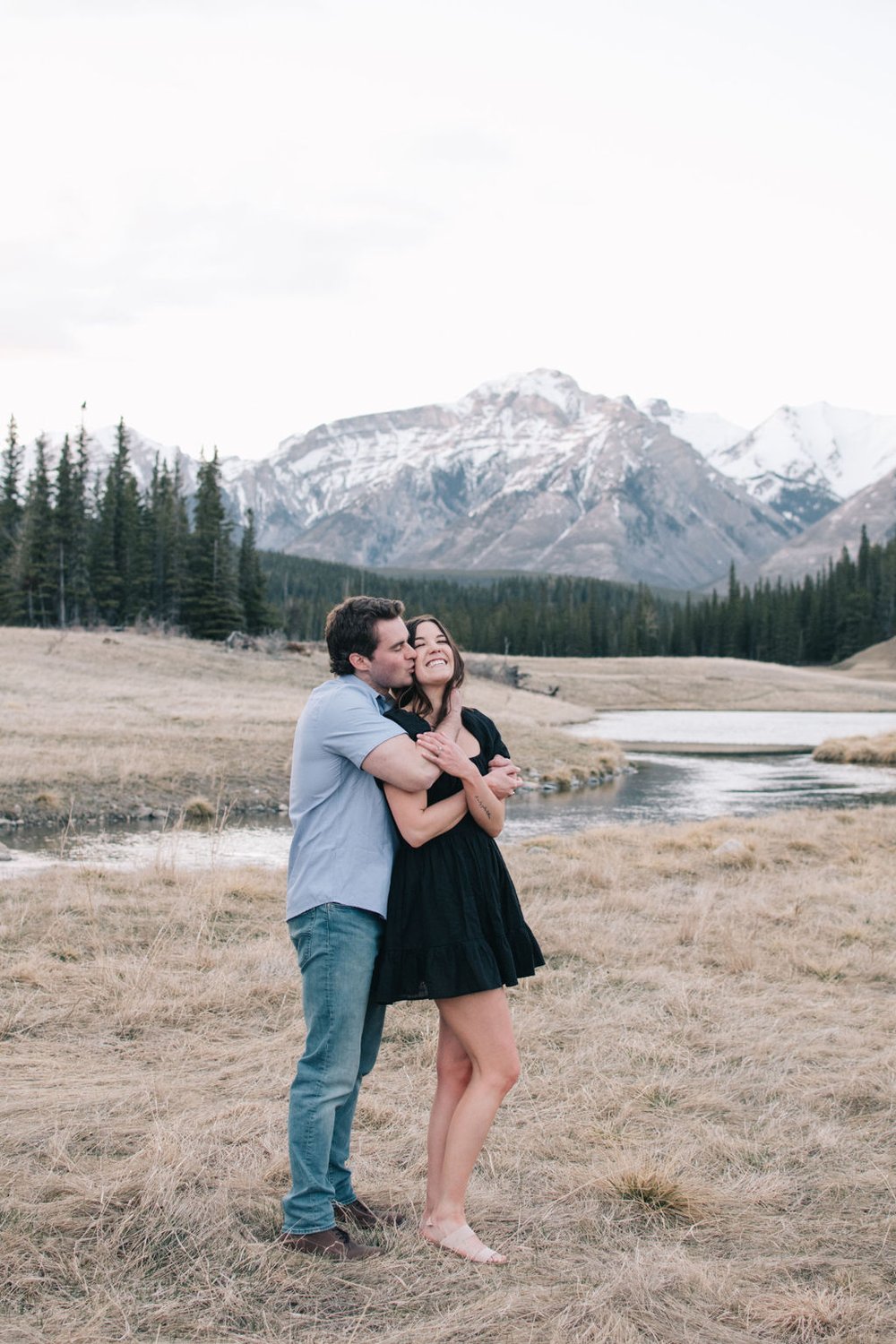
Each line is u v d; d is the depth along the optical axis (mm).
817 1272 3580
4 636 51438
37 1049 5559
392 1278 3336
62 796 19844
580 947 8102
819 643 142500
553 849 13758
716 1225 3896
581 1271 3463
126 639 56781
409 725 3625
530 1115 4906
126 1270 3293
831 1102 5172
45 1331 2939
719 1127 4809
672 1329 3141
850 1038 6164
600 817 22203
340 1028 3525
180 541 77562
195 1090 5000
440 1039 3836
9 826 17781
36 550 72625
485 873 3643
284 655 60844
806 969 7805
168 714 32375
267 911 9312
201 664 52500
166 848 15898
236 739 27109
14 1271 3244
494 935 3617
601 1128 4727
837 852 13828
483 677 71188
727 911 9578
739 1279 3488
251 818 20359
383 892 3551
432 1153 3719
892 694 83312
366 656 3713
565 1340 3000
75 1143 4258
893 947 8578
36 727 26438
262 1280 3273
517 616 153875
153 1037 5875
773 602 151000
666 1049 5852
